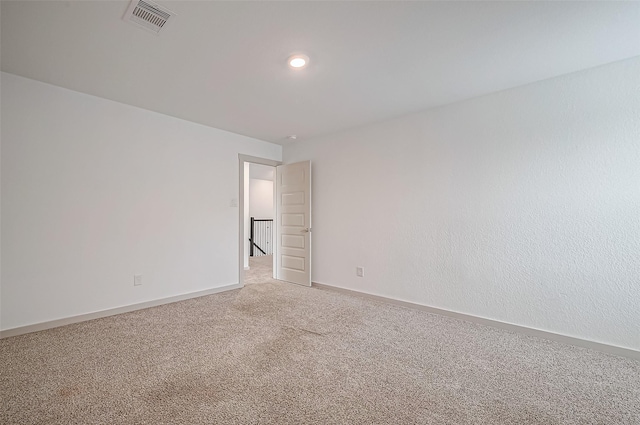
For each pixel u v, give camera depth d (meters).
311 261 4.41
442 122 3.12
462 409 1.57
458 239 3.01
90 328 2.65
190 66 2.29
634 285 2.16
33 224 2.55
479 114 2.88
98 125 2.93
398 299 3.45
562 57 2.17
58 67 2.31
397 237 3.47
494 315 2.78
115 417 1.49
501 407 1.59
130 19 1.72
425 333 2.61
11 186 2.45
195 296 3.72
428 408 1.58
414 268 3.32
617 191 2.23
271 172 7.59
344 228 4.02
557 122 2.47
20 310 2.49
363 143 3.82
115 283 3.04
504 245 2.73
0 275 2.40
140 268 3.23
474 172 2.91
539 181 2.55
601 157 2.29
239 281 4.26
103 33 1.86
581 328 2.36
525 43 1.99
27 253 2.52
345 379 1.85
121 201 3.09
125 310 3.10
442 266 3.11
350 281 3.94
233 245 4.18
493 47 2.04
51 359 2.07
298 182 4.54
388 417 1.51
